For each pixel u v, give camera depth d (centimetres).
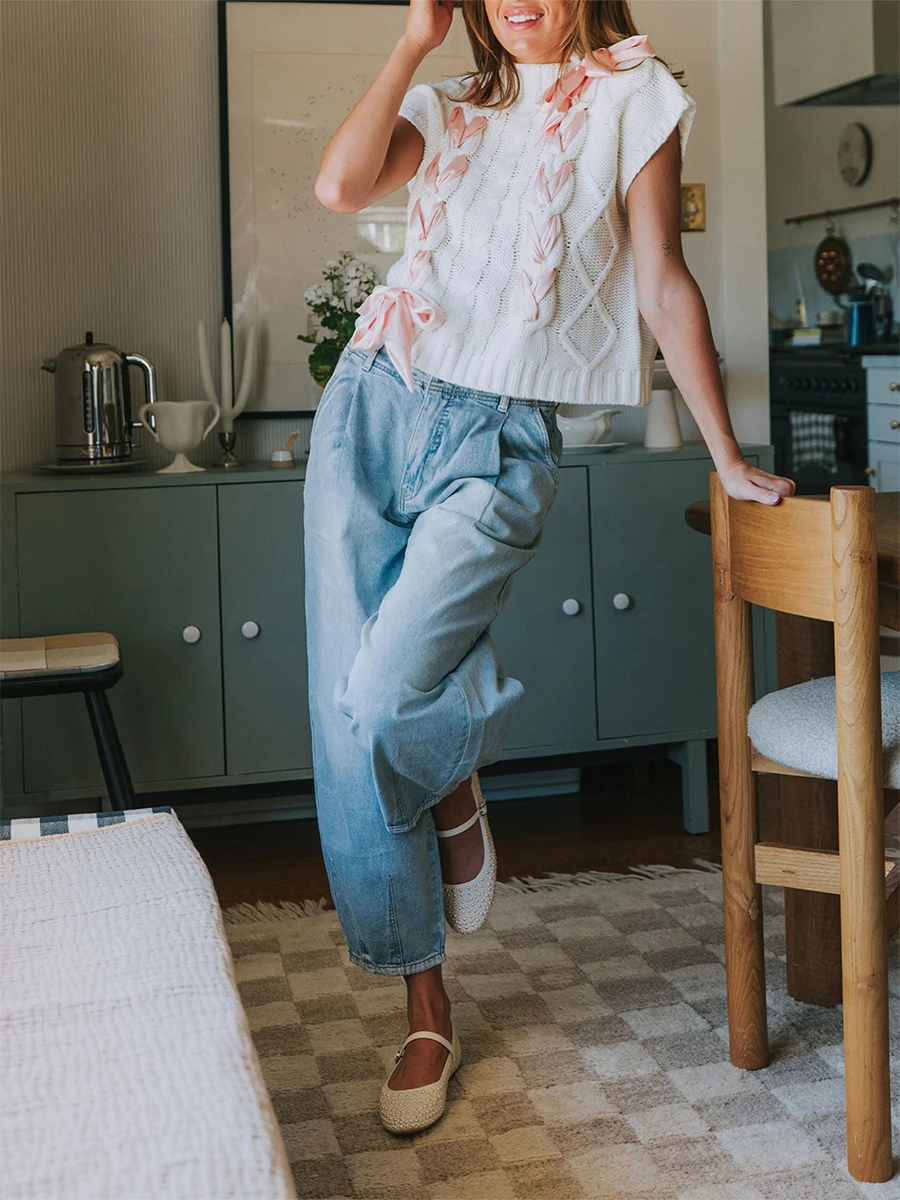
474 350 157
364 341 160
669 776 333
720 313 328
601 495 282
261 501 268
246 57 294
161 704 268
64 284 296
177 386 304
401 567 163
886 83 447
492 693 159
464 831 178
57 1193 69
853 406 532
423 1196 148
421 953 169
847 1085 149
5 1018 90
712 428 158
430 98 162
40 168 292
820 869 164
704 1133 160
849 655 142
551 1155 156
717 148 324
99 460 278
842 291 586
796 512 146
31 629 261
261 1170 71
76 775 265
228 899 255
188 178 300
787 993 199
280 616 271
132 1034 87
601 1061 179
